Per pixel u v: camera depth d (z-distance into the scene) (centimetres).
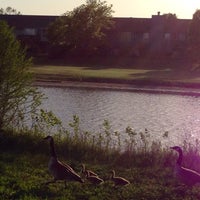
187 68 7694
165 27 9800
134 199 1301
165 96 4866
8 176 1457
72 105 3950
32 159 1680
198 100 4578
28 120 2353
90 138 2166
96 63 8644
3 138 1895
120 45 9656
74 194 1316
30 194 1284
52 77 6006
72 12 9025
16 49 2012
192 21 8494
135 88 5419
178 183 1445
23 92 2019
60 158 1738
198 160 1723
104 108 3844
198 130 2927
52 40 8950
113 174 1462
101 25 9150
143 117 3434
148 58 8912
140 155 1775
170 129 2958
